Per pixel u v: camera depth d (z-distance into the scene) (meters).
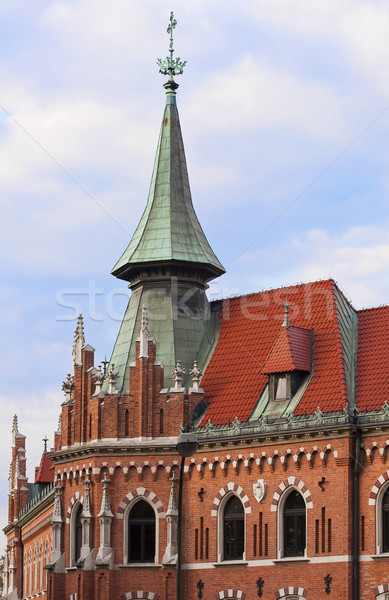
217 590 71.56
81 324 80.31
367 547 66.75
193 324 80.12
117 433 75.56
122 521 74.50
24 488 119.69
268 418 72.06
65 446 78.94
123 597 73.56
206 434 73.44
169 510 73.81
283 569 69.31
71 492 78.19
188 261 80.06
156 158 84.19
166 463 74.69
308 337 74.56
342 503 67.50
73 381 80.31
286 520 70.06
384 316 75.25
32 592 107.00
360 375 72.00
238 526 72.06
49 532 97.62
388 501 66.75
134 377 76.25
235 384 76.06
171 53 85.81
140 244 81.12
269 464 70.69
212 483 73.00
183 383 77.38
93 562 74.31
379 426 66.94
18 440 122.44
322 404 70.38
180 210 82.25
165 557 73.19
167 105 84.94
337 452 68.00
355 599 66.50
